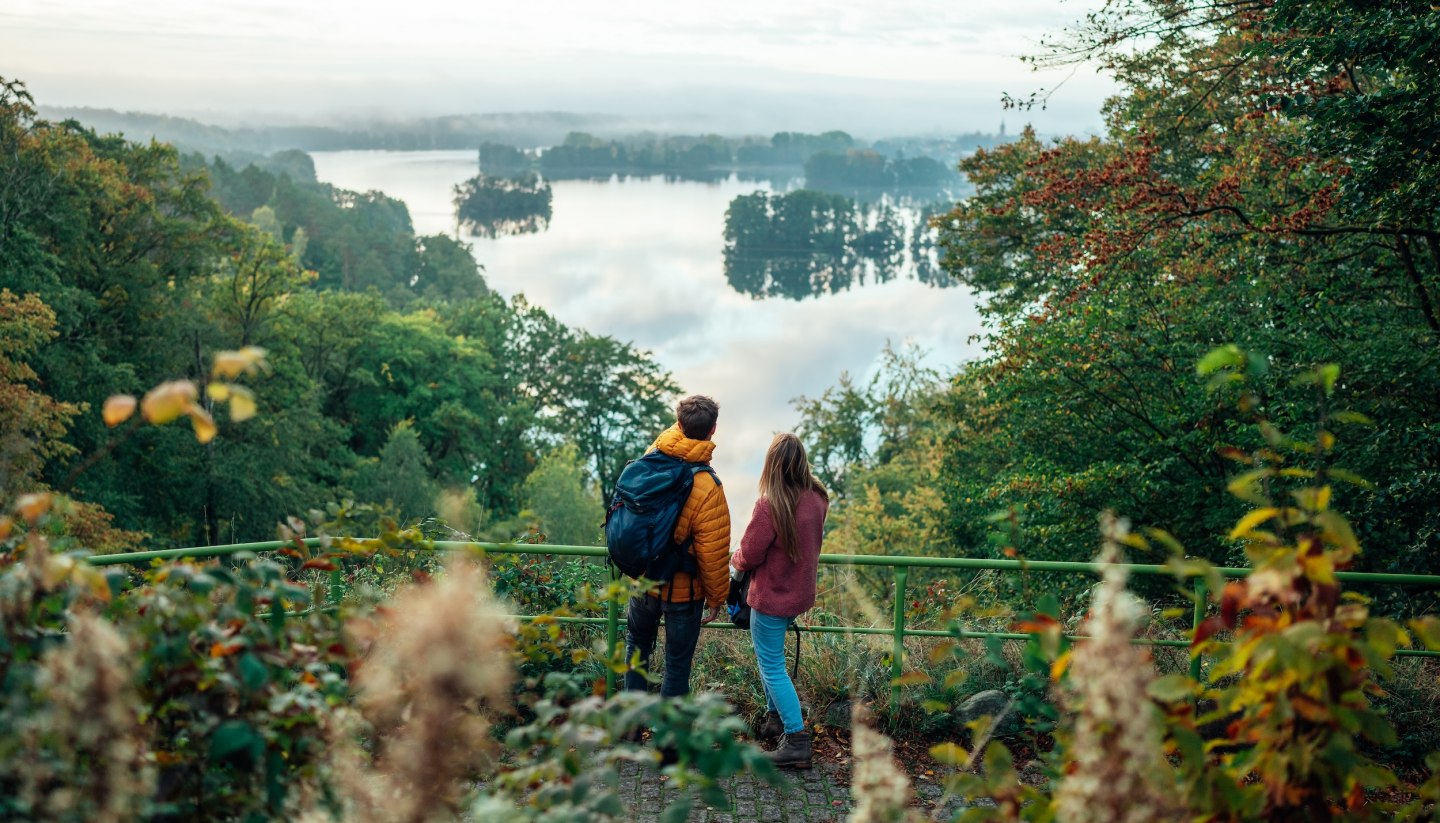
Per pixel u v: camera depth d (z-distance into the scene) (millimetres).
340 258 125438
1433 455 9953
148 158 37156
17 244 29625
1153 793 1888
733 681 5109
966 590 6629
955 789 2365
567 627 5383
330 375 53188
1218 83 15641
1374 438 10156
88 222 33875
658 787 4230
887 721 4875
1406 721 4910
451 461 53875
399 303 118000
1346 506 10219
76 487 30844
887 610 5582
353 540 3170
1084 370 14602
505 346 62938
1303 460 10773
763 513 4316
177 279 38000
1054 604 2432
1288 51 10039
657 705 2195
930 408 22328
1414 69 9008
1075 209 17203
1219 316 13305
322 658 2414
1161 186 13922
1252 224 12773
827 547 29812
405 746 2004
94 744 1729
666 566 4352
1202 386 12414
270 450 37000
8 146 30469
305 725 2221
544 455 56906
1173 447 14016
